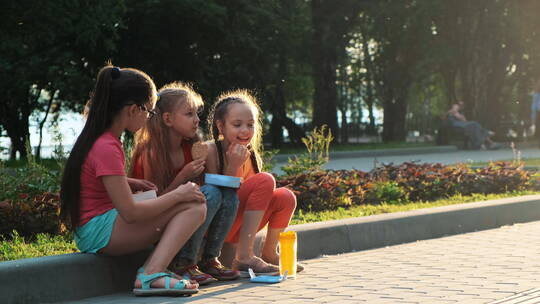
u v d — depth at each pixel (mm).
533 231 6859
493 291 4227
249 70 23781
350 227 5961
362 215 7113
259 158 5082
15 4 16141
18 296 4027
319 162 8688
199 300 4066
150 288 4188
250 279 4695
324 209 7684
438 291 4238
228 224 4625
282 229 4961
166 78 22266
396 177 9156
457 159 17422
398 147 22906
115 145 4191
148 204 4121
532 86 31328
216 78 22938
